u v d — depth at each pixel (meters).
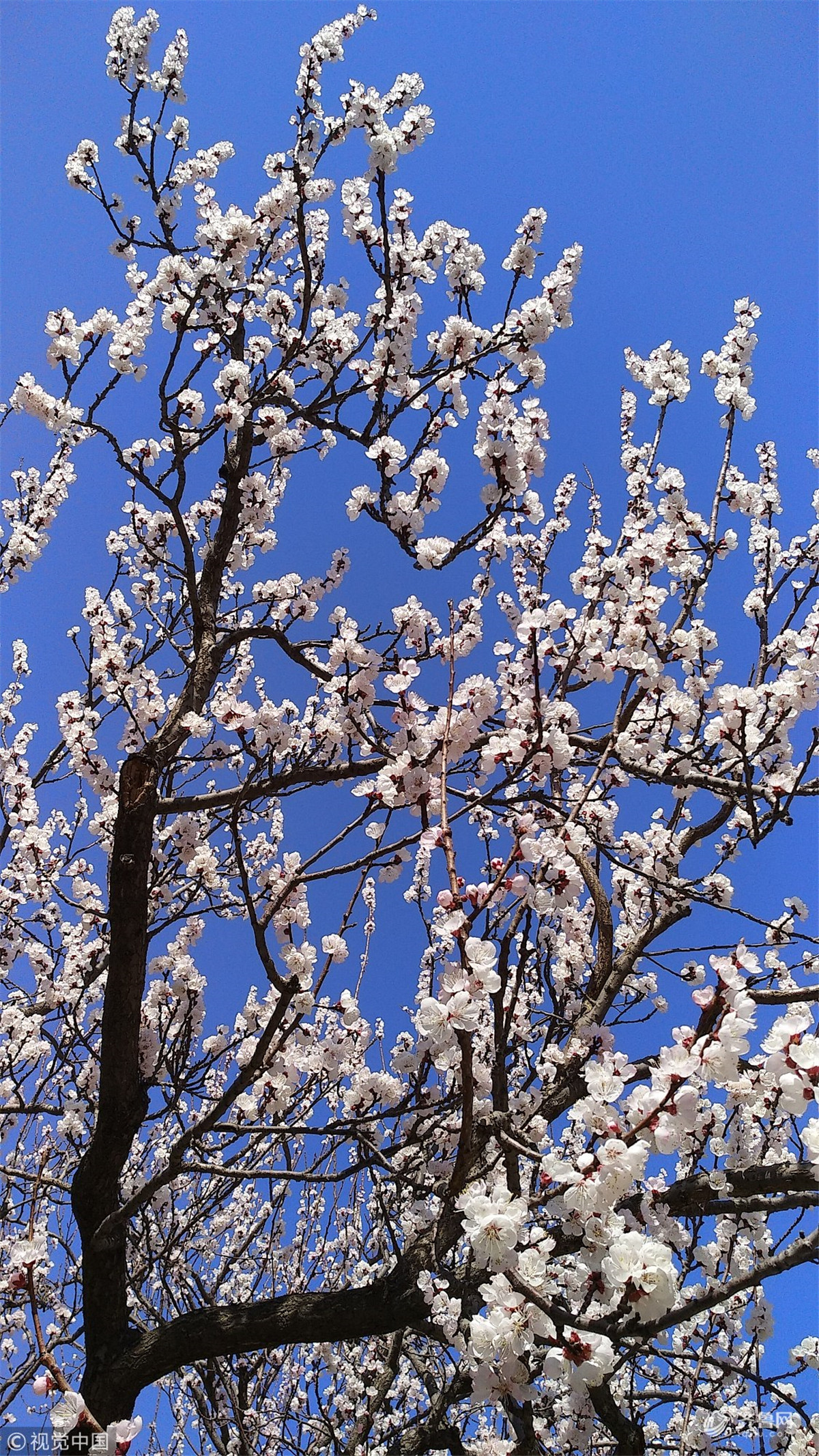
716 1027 2.02
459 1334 2.71
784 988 3.32
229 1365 4.75
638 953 3.86
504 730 3.20
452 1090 3.52
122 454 3.99
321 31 4.14
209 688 4.38
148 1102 3.74
